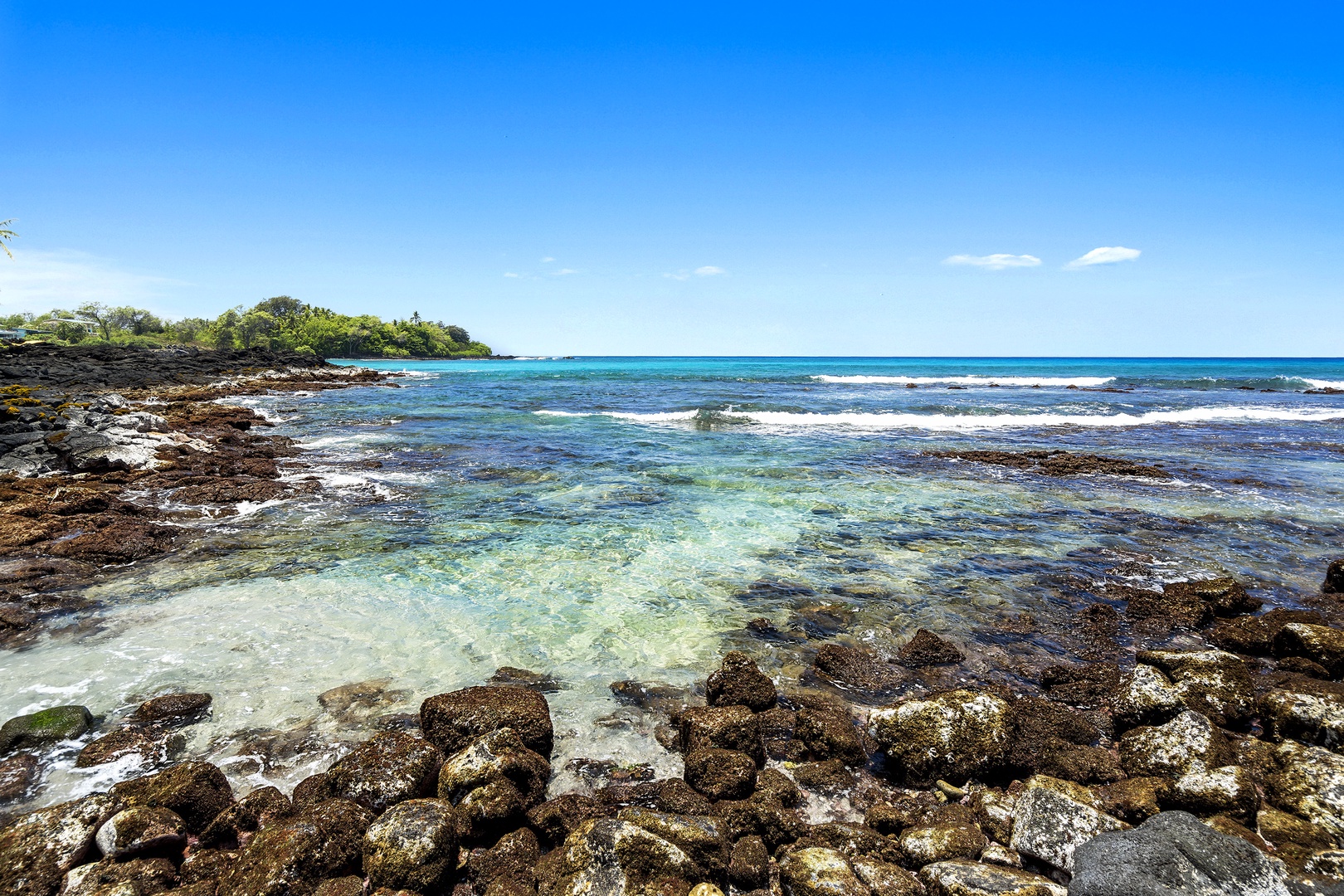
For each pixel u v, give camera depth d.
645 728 6.08
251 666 6.93
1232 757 5.41
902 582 9.59
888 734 5.68
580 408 33.34
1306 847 4.48
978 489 15.34
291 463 17.80
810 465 18.03
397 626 7.93
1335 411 33.31
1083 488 15.52
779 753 5.84
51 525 11.20
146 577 9.40
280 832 4.40
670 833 4.50
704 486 15.40
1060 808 4.77
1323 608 8.79
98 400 26.34
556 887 4.31
